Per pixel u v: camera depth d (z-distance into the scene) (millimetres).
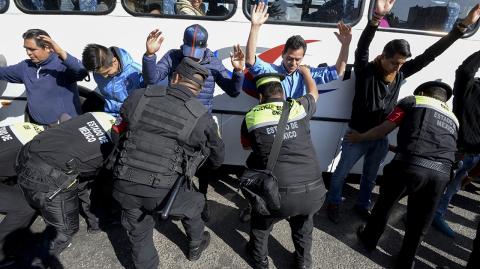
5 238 2164
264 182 1857
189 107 1784
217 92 2994
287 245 2729
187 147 1843
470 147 2580
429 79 2918
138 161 1762
